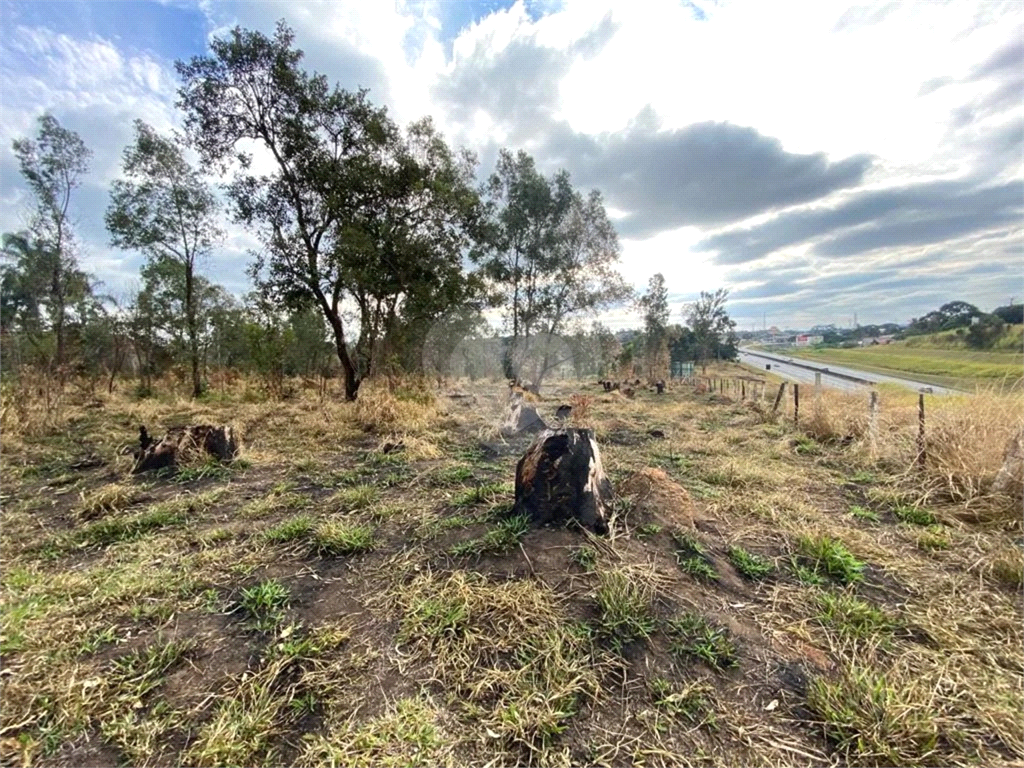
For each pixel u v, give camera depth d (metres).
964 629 1.76
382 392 8.67
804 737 1.28
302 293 9.65
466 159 12.92
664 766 1.19
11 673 1.53
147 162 11.20
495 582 2.01
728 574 2.13
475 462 4.65
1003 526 2.74
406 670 1.55
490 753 1.24
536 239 14.94
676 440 5.87
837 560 2.24
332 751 1.25
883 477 3.87
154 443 4.57
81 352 11.87
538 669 1.52
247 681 1.50
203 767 1.20
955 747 1.25
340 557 2.42
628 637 1.65
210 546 2.62
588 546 2.21
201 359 13.55
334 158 9.26
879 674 1.48
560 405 8.98
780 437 5.93
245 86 8.55
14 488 3.93
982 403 3.99
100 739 1.29
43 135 10.32
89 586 2.15
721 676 1.50
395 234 9.73
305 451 5.25
